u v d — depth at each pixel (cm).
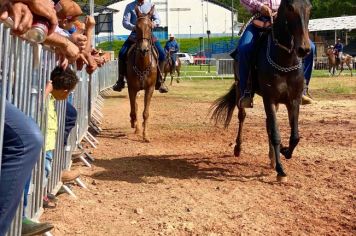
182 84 3303
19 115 358
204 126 1394
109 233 562
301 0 756
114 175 834
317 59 5072
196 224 596
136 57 1182
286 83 787
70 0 634
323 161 945
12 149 352
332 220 623
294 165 913
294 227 596
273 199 709
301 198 714
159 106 1928
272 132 798
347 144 1107
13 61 402
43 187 583
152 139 1195
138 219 611
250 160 961
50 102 604
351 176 836
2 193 351
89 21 730
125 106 1895
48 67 554
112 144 1124
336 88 2702
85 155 932
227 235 565
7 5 355
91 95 1333
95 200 686
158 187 765
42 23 376
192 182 799
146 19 1191
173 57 3091
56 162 660
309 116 1609
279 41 776
